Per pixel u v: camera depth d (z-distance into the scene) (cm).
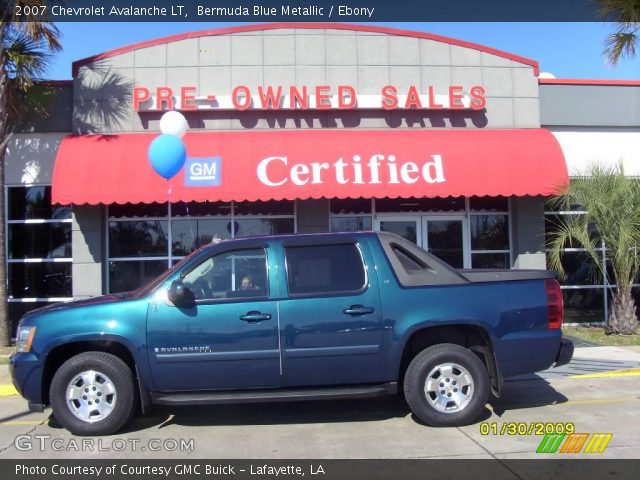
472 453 539
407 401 616
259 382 600
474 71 1274
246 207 1250
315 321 598
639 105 1323
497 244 1302
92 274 1198
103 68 1218
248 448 567
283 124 1235
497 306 614
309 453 550
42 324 608
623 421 634
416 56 1262
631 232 1100
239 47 1234
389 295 609
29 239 1239
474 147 1177
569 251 1323
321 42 1247
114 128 1213
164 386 597
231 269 616
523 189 1148
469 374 612
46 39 1123
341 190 1117
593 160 1320
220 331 593
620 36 1229
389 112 1252
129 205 1235
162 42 1225
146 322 595
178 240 1240
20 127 1220
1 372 920
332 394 601
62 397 603
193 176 1106
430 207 1295
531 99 1285
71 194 1088
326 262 620
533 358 618
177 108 1209
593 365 913
